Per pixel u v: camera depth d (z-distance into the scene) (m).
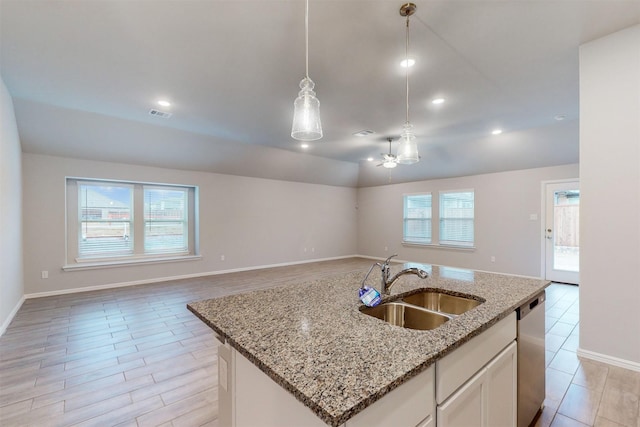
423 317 1.65
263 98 3.53
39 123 4.08
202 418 1.92
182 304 4.30
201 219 6.27
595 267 2.52
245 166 6.57
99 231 5.32
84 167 4.98
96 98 3.55
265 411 1.08
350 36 2.31
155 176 5.68
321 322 1.34
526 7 2.01
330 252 8.55
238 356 1.25
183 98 3.54
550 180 5.52
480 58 2.65
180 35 2.30
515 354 1.61
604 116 2.43
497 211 6.20
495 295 1.75
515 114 4.11
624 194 2.37
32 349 2.88
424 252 7.46
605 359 2.50
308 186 8.08
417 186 7.60
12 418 1.91
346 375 0.89
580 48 2.51
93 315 3.83
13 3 1.93
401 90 3.29
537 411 1.91
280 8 1.99
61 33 2.27
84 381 2.33
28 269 4.54
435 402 1.07
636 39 2.27
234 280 5.82
